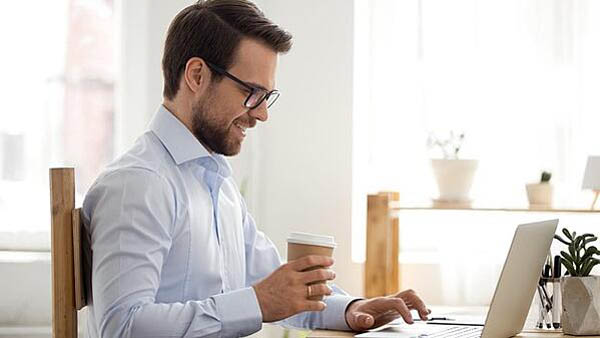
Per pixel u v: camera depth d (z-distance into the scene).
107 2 4.16
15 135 4.09
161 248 2.00
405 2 3.95
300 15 3.98
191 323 1.91
